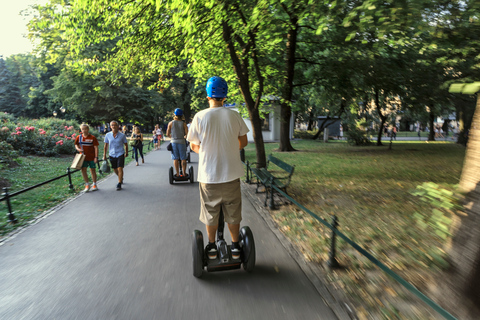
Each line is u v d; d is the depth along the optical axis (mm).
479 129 2287
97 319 2766
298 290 3217
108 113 32938
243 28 7477
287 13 7926
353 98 19297
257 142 10641
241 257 3574
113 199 7422
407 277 3471
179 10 5871
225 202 3270
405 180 9109
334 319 2730
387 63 16047
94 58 11633
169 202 7074
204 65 11969
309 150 18531
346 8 6145
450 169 11188
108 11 8414
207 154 3203
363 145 23141
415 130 55188
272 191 6348
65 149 17469
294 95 19844
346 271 3639
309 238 4684
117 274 3625
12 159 12008
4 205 6840
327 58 15352
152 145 26531
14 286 3369
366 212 5957
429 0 5375
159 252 4254
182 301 3029
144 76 12352
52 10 8586
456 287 2346
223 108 3229
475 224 2248
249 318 2750
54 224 5555
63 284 3406
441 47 9742
